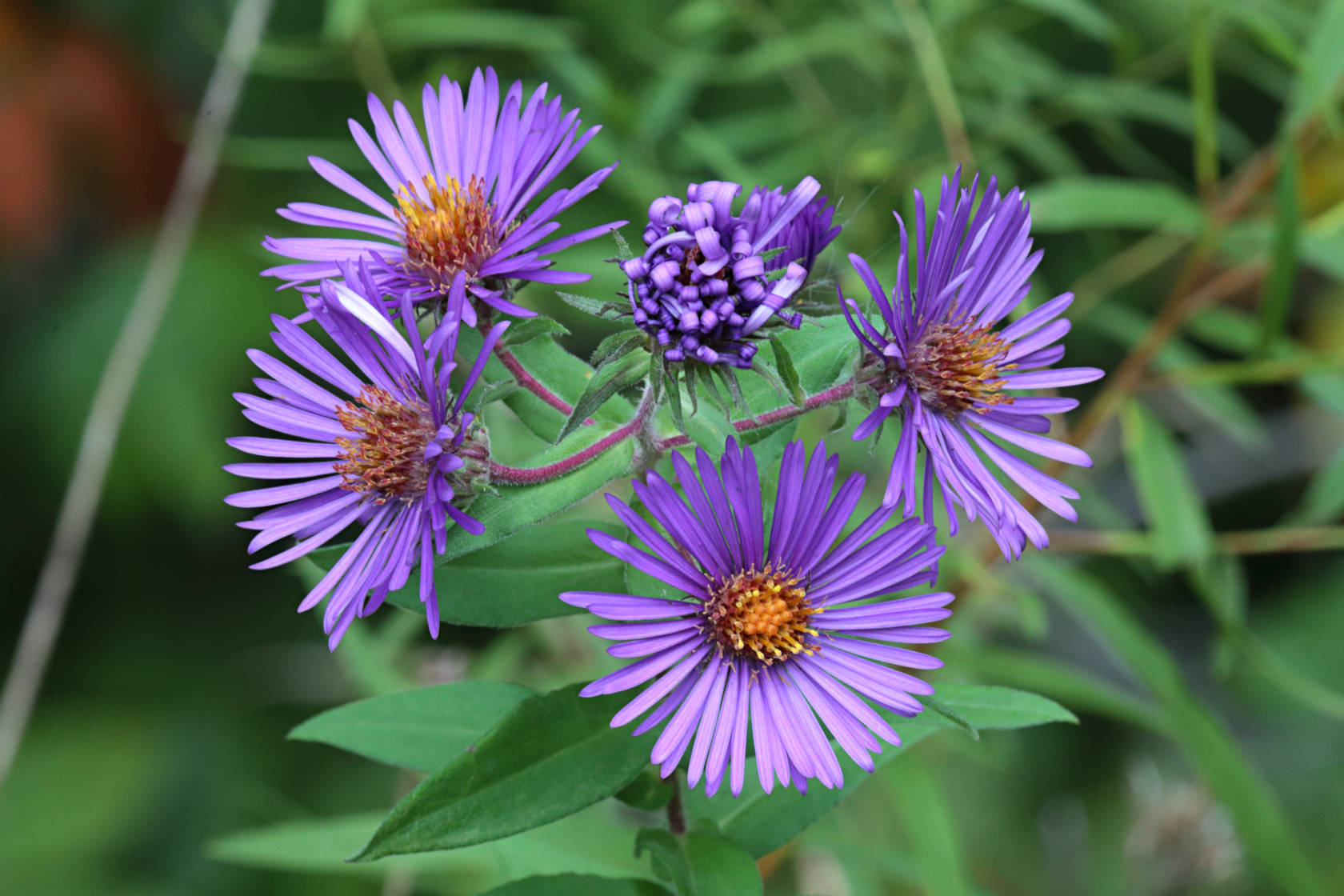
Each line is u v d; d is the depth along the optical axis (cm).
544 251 31
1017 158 53
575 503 32
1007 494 32
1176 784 52
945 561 40
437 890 43
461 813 31
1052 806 56
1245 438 43
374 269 32
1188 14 44
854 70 53
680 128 49
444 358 31
